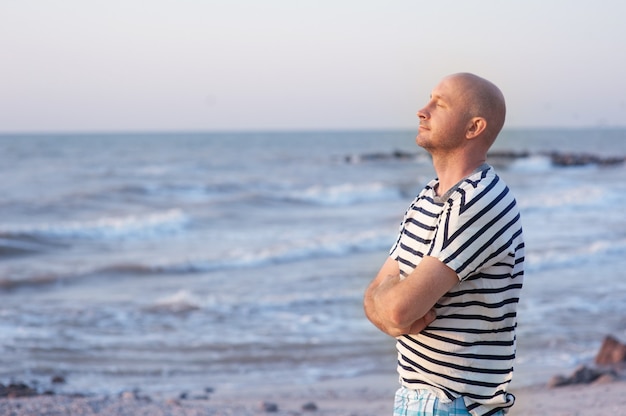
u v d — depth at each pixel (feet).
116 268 58.03
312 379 30.37
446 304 7.95
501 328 7.98
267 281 53.57
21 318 40.86
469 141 8.14
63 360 32.94
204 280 54.80
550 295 46.16
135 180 145.69
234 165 201.98
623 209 104.58
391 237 73.46
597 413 22.11
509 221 7.88
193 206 107.04
